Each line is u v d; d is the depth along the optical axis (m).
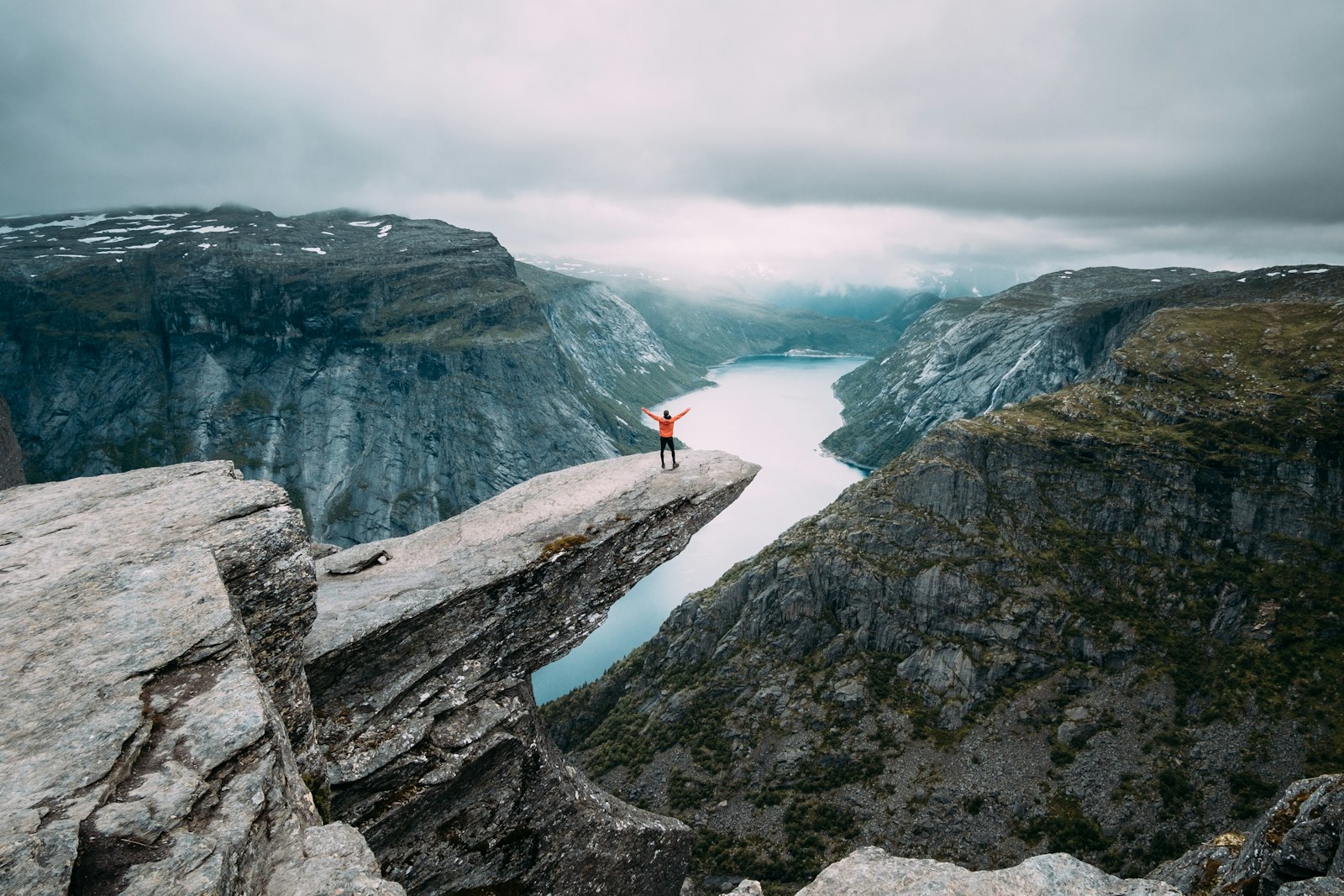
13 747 15.70
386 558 38.16
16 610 20.83
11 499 29.06
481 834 35.69
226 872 14.05
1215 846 30.97
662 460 45.66
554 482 45.50
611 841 40.88
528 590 37.19
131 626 20.27
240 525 26.91
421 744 32.97
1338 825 23.52
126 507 28.23
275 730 19.09
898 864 19.81
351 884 15.49
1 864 12.39
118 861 13.48
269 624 26.28
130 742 16.36
